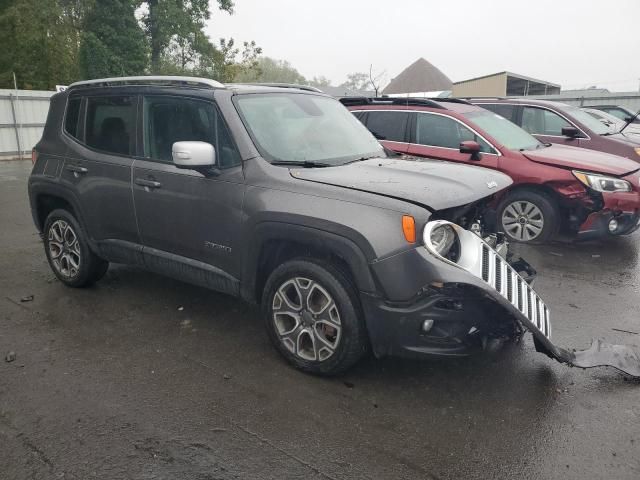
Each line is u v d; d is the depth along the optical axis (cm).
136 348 404
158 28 3359
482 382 360
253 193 369
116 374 366
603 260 652
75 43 2936
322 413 323
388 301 319
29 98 1756
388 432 306
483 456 287
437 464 281
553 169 669
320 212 336
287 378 362
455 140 720
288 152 393
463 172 387
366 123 788
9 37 2520
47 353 395
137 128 446
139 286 530
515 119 948
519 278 349
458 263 317
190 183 402
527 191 692
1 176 1349
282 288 367
